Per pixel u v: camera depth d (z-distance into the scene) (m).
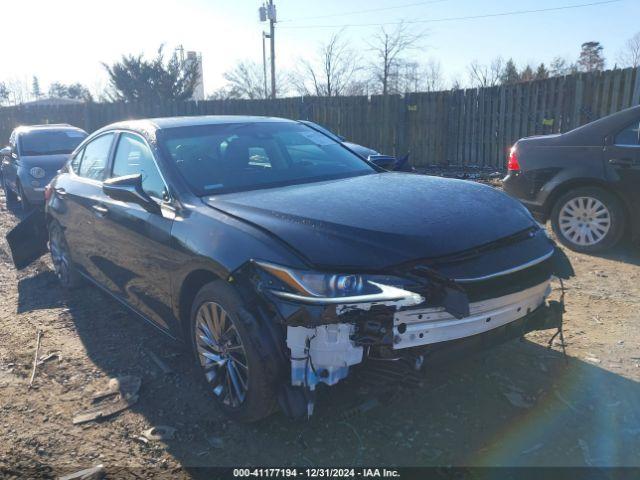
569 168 6.25
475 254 2.89
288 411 2.75
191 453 2.99
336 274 2.62
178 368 3.94
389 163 4.89
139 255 3.90
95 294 5.62
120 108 19.20
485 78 33.56
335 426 3.15
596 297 4.95
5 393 3.70
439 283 2.67
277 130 4.57
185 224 3.37
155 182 3.88
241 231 3.00
